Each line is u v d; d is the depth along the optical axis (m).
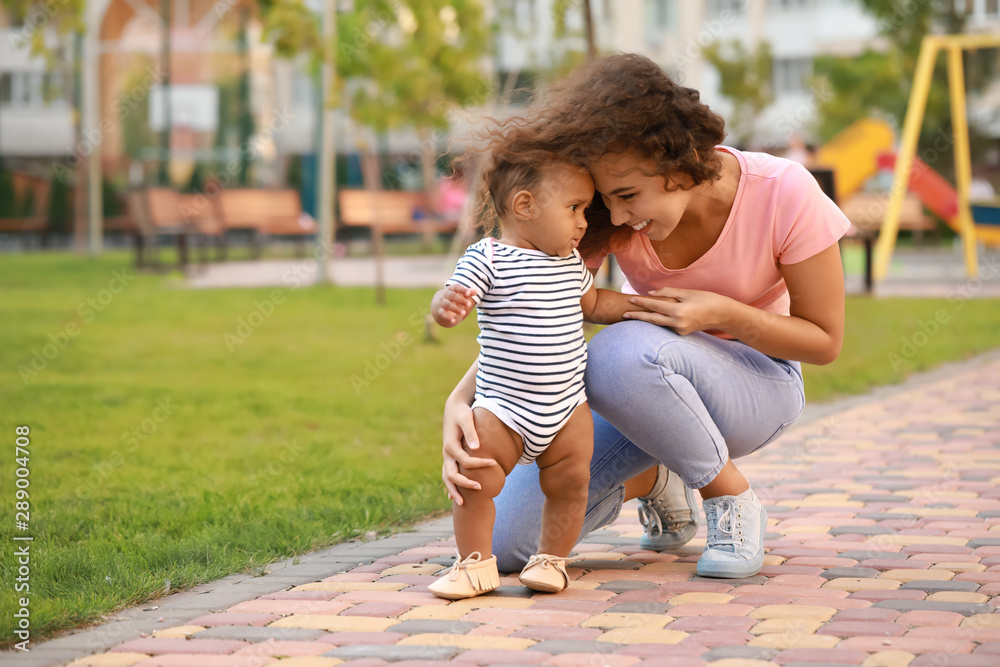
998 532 3.33
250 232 18.84
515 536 2.97
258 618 2.61
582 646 2.34
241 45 22.06
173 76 22.20
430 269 15.21
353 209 17.69
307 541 3.35
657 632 2.43
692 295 2.85
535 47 20.64
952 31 20.83
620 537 3.48
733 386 2.88
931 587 2.75
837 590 2.74
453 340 8.21
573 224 2.65
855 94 22.81
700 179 2.62
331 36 11.27
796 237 2.82
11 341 8.11
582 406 2.76
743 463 4.51
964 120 12.83
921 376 6.67
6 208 22.72
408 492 4.04
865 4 20.44
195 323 9.10
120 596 2.78
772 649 2.29
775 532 3.40
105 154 22.66
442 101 15.27
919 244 20.59
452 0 15.17
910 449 4.68
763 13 28.39
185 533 3.48
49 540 3.39
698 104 2.61
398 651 2.33
